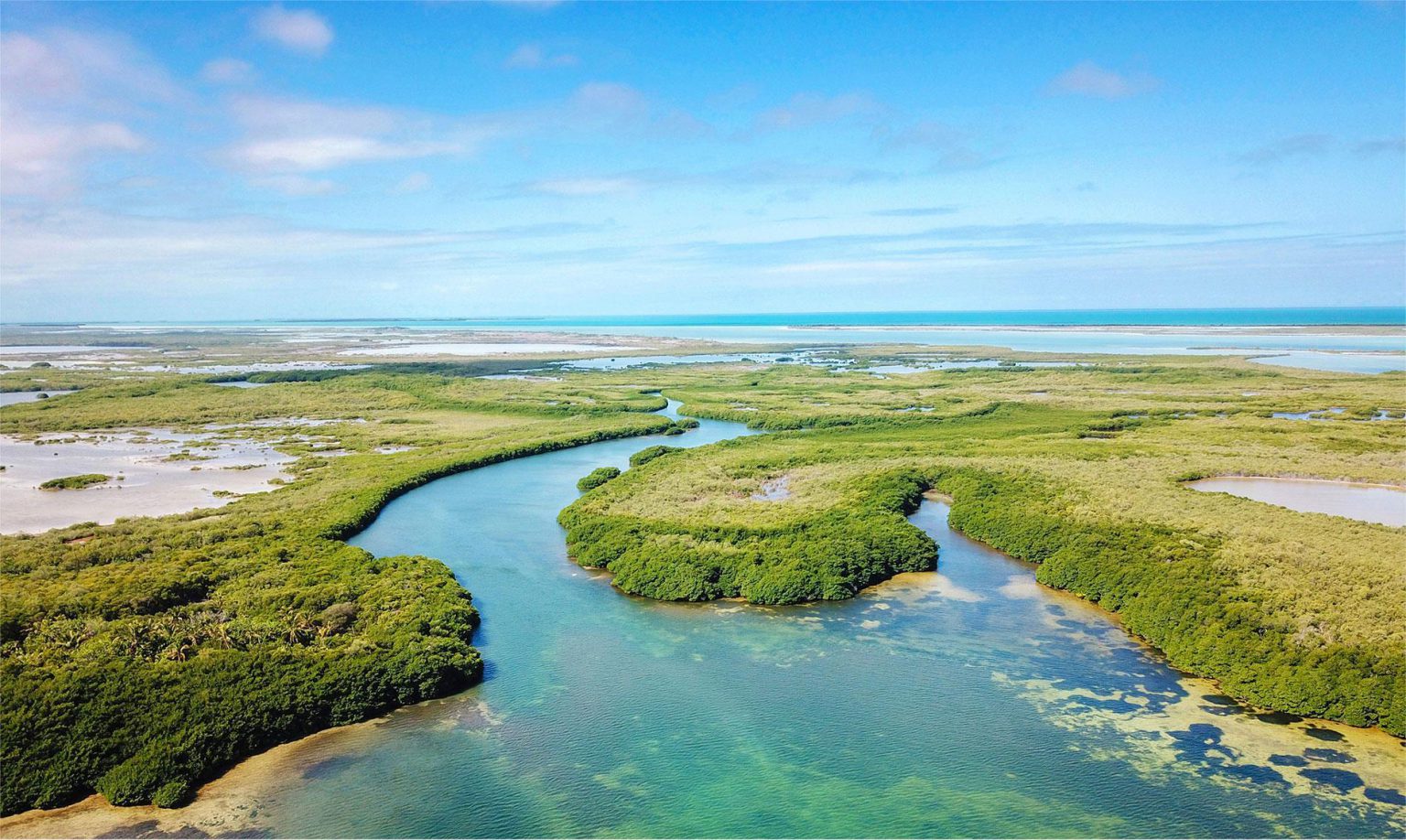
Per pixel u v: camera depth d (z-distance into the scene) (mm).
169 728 45156
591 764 45469
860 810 41656
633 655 58031
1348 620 55469
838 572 69688
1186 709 50688
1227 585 62781
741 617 64750
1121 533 75750
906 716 50062
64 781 42000
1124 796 42469
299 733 47875
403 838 39719
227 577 67188
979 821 40844
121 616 58281
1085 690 53156
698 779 44125
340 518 85500
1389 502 91938
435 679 52156
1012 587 71000
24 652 52094
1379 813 40719
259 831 40125
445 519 90375
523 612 65375
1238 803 41750
